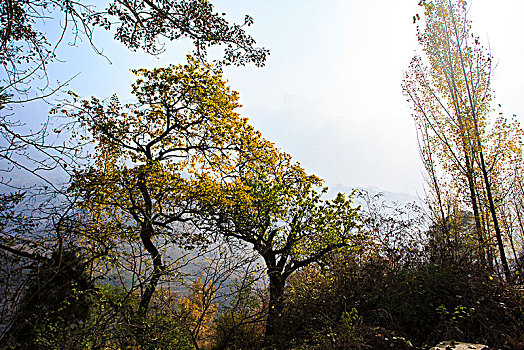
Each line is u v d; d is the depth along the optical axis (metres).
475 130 11.63
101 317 4.60
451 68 12.56
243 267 6.36
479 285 6.58
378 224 9.16
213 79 11.54
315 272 10.95
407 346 5.14
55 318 4.20
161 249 7.18
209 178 11.85
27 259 3.91
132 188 8.84
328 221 12.16
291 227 12.55
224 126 11.92
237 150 12.49
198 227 10.04
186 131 11.34
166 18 5.10
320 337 5.91
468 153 11.91
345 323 5.52
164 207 10.05
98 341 4.49
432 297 6.33
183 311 5.95
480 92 12.07
